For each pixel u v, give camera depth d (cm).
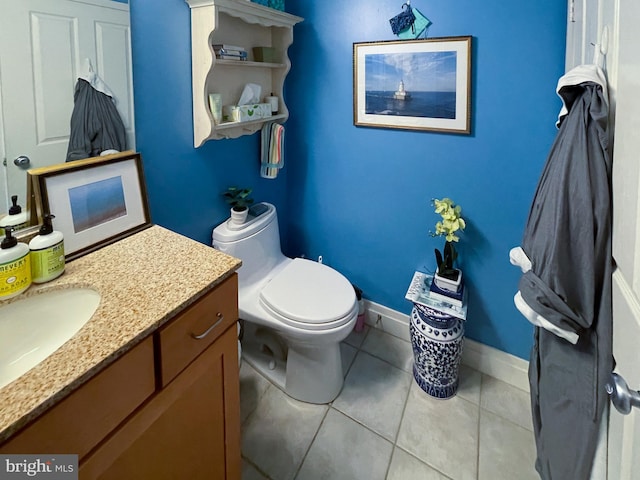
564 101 95
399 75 167
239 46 164
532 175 150
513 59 143
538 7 135
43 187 94
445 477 133
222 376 98
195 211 159
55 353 65
